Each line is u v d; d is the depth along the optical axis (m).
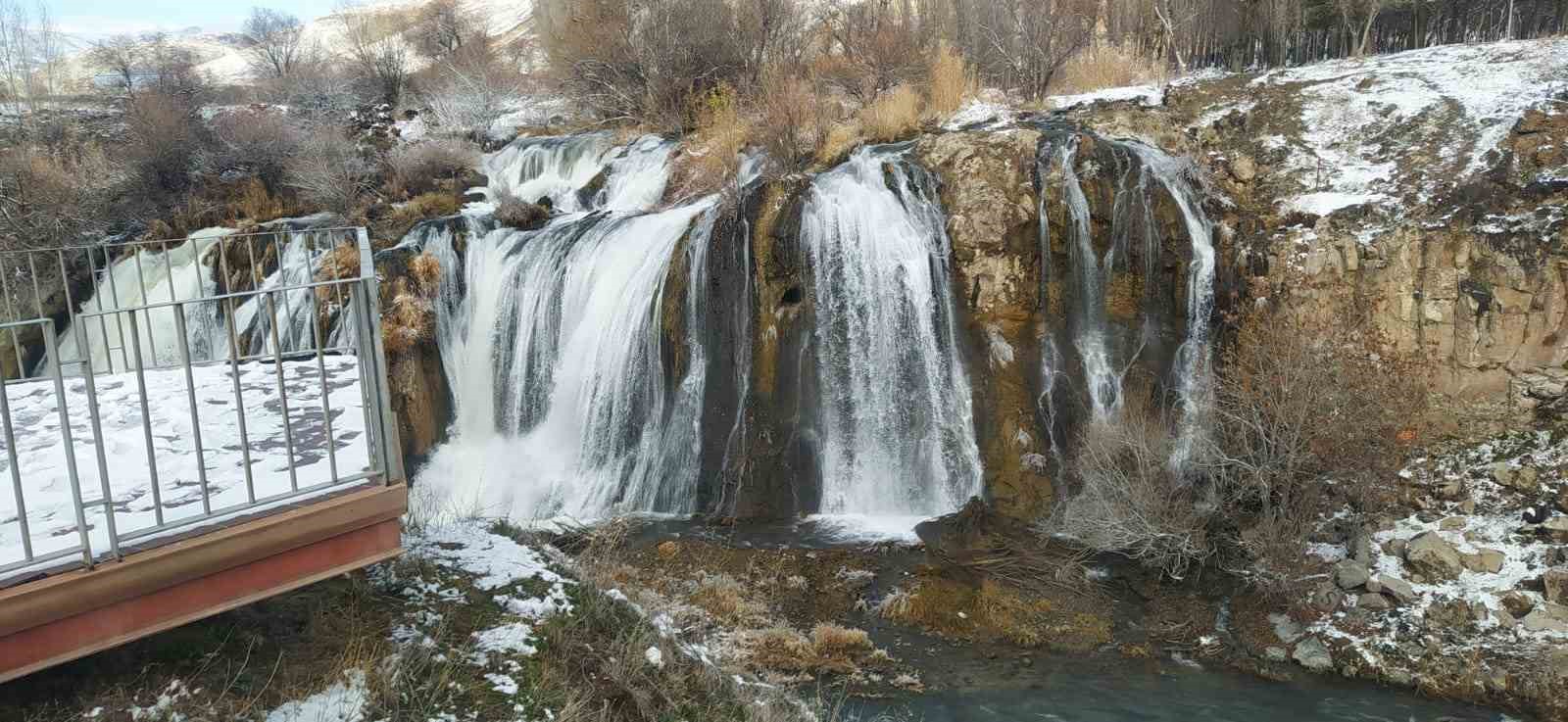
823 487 15.58
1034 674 10.90
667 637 7.46
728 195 17.36
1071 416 15.48
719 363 16.25
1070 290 16.28
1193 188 17.08
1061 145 17.03
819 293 16.25
